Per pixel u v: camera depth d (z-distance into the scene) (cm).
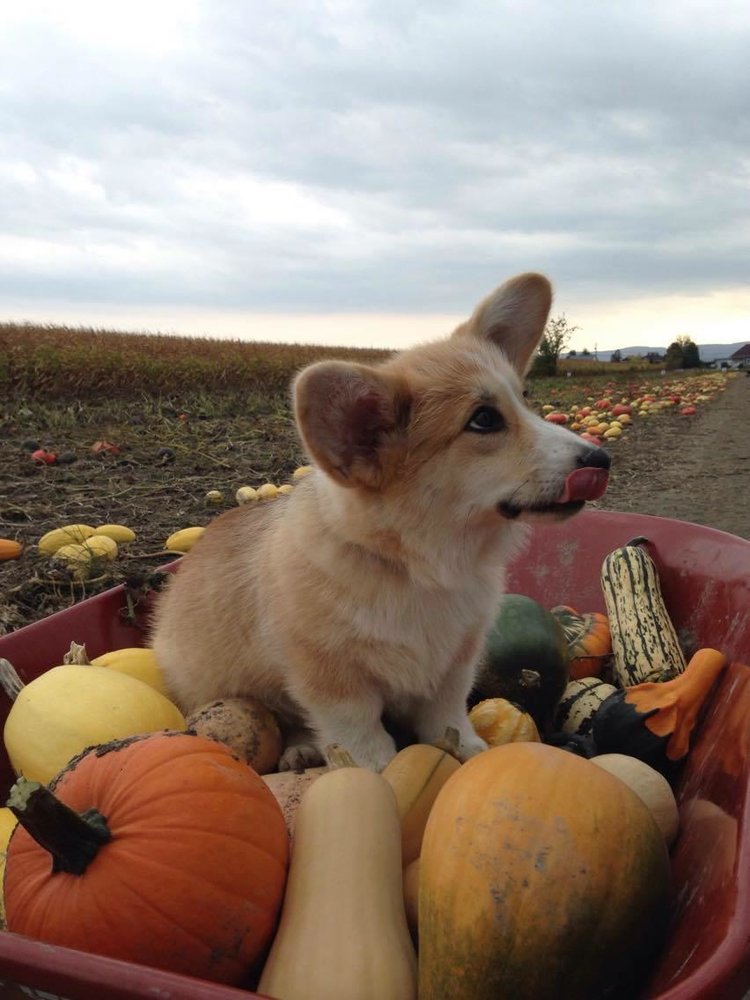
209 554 80
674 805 53
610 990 35
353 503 62
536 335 77
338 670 65
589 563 95
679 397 738
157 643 82
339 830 42
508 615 78
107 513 192
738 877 33
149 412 438
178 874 37
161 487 223
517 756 40
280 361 726
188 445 314
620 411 516
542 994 34
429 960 36
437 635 65
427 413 63
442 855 37
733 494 247
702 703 62
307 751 68
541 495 62
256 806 40
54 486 220
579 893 35
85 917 36
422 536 63
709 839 45
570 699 78
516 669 76
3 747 63
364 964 37
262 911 39
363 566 63
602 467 63
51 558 142
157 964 36
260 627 71
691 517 215
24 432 344
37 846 40
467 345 70
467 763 42
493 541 68
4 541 151
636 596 81
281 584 67
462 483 63
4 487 217
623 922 35
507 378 66
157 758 40
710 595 78
